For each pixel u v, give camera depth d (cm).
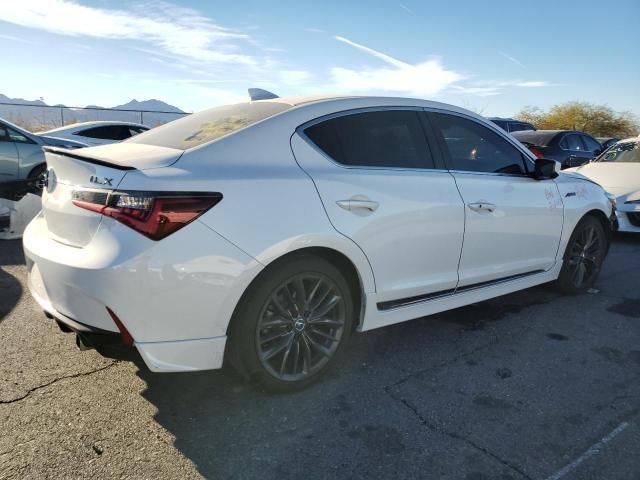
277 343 293
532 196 416
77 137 1175
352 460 248
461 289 379
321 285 302
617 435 270
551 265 453
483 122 403
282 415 283
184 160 270
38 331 375
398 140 346
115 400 292
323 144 313
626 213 722
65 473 232
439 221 346
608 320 429
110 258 243
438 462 247
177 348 258
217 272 257
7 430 261
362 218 307
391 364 345
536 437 268
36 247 282
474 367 343
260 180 276
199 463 243
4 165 821
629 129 3775
